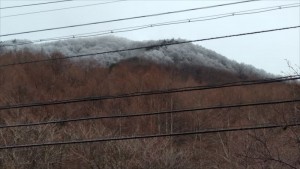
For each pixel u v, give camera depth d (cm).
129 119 6475
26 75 8606
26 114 5109
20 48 10425
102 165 4072
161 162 4109
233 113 6625
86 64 11225
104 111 6788
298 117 3066
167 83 9306
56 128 4331
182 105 7025
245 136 3566
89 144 4166
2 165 3641
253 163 3194
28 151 3734
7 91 7450
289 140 3033
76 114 6506
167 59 12875
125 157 4106
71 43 13212
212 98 7512
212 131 1157
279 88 6750
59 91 8544
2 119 4891
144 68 11694
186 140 5631
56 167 3938
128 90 8769
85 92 8556
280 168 2977
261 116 4522
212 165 4153
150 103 6912
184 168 4191
